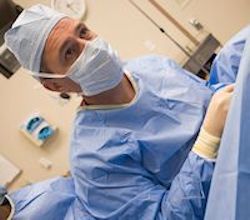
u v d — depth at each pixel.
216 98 0.89
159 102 1.08
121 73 1.05
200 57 1.85
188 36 1.91
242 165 0.74
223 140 0.79
